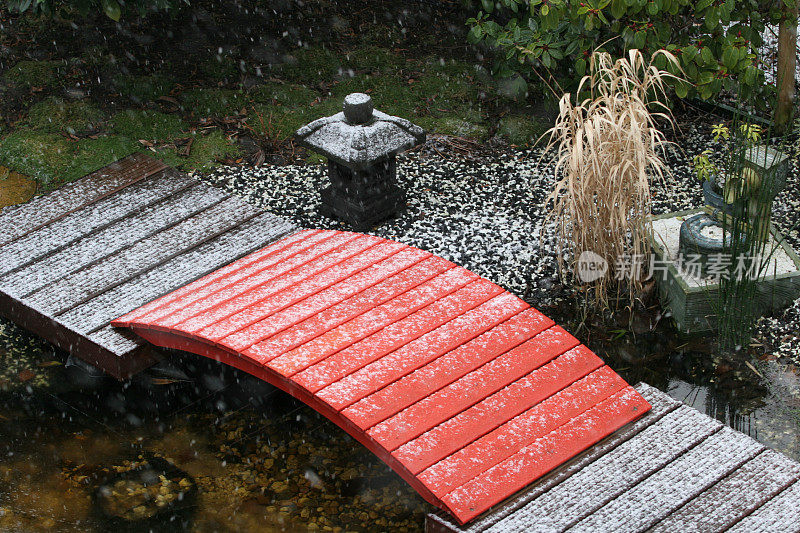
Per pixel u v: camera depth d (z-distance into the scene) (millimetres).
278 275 4961
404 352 4270
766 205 4711
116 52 7875
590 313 5262
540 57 6750
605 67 5258
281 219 5660
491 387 4078
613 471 3719
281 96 7434
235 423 4754
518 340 4359
